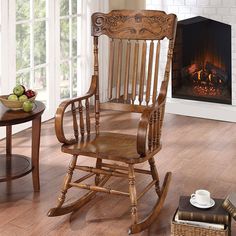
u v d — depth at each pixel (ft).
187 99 20.49
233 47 19.25
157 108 10.46
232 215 9.36
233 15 19.08
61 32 18.90
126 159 10.13
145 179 13.20
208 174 13.67
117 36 11.61
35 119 11.89
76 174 13.47
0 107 12.06
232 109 19.03
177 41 20.22
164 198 11.68
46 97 18.54
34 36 17.56
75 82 20.07
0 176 11.48
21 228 10.58
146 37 11.38
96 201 11.91
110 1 21.07
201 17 19.69
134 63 11.58
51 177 13.24
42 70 18.17
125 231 10.54
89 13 19.93
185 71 20.35
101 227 10.69
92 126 17.95
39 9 17.62
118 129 17.66
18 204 11.64
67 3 19.02
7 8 15.97
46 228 10.59
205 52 19.90
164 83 11.07
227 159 14.89
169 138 16.78
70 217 11.10
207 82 20.04
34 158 12.10
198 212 9.49
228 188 12.75
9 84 16.44
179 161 14.64
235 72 19.40
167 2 20.10
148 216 10.83
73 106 11.10
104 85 21.11
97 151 10.45
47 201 11.82
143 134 9.99
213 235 9.40
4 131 16.43
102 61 20.88
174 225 9.62
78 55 19.94
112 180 13.17
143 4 22.18
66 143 10.84
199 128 18.02
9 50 16.26
